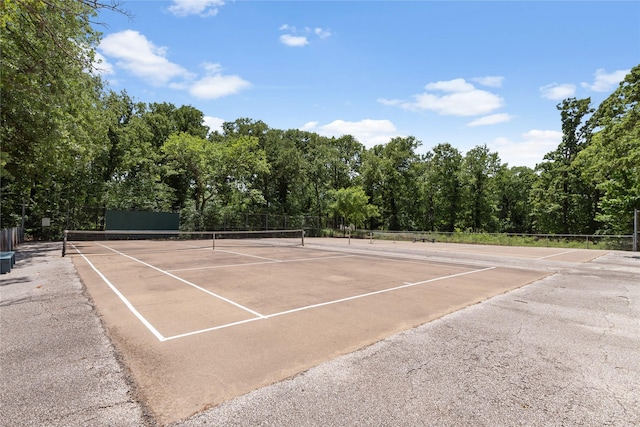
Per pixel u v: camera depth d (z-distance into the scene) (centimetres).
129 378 381
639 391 366
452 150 5100
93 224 3039
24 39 1192
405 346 488
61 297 768
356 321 607
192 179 4209
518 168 6519
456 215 5175
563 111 4078
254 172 4338
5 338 505
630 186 2592
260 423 298
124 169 3616
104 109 2534
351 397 345
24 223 2667
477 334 544
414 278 1080
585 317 649
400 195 5522
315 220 4400
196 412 314
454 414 316
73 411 313
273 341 502
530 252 2123
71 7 1019
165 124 4284
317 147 4866
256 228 3781
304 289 883
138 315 631
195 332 539
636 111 2000
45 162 1759
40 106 1391
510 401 341
